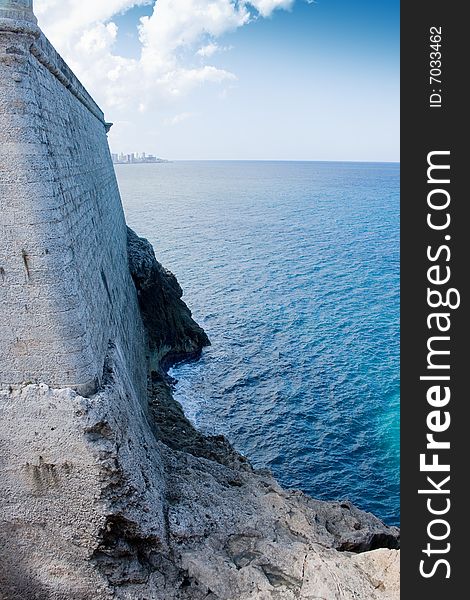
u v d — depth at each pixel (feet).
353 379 120.88
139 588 41.09
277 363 128.26
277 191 636.48
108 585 40.34
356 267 224.94
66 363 36.96
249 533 47.96
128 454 40.81
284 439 98.27
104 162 95.14
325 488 86.63
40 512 38.96
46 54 40.16
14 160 34.01
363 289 191.83
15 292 35.50
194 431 86.33
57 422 37.24
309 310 167.22
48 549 39.83
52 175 36.83
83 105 67.82
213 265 227.40
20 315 35.86
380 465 92.43
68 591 40.24
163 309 123.13
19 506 38.75
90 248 49.80
